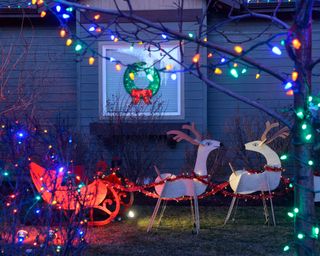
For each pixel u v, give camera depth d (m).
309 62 3.63
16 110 9.55
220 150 10.42
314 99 3.77
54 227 4.60
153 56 11.55
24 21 12.23
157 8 11.43
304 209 3.84
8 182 4.84
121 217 8.35
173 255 6.29
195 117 11.58
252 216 8.57
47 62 12.34
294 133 3.79
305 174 3.82
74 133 9.54
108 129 10.27
